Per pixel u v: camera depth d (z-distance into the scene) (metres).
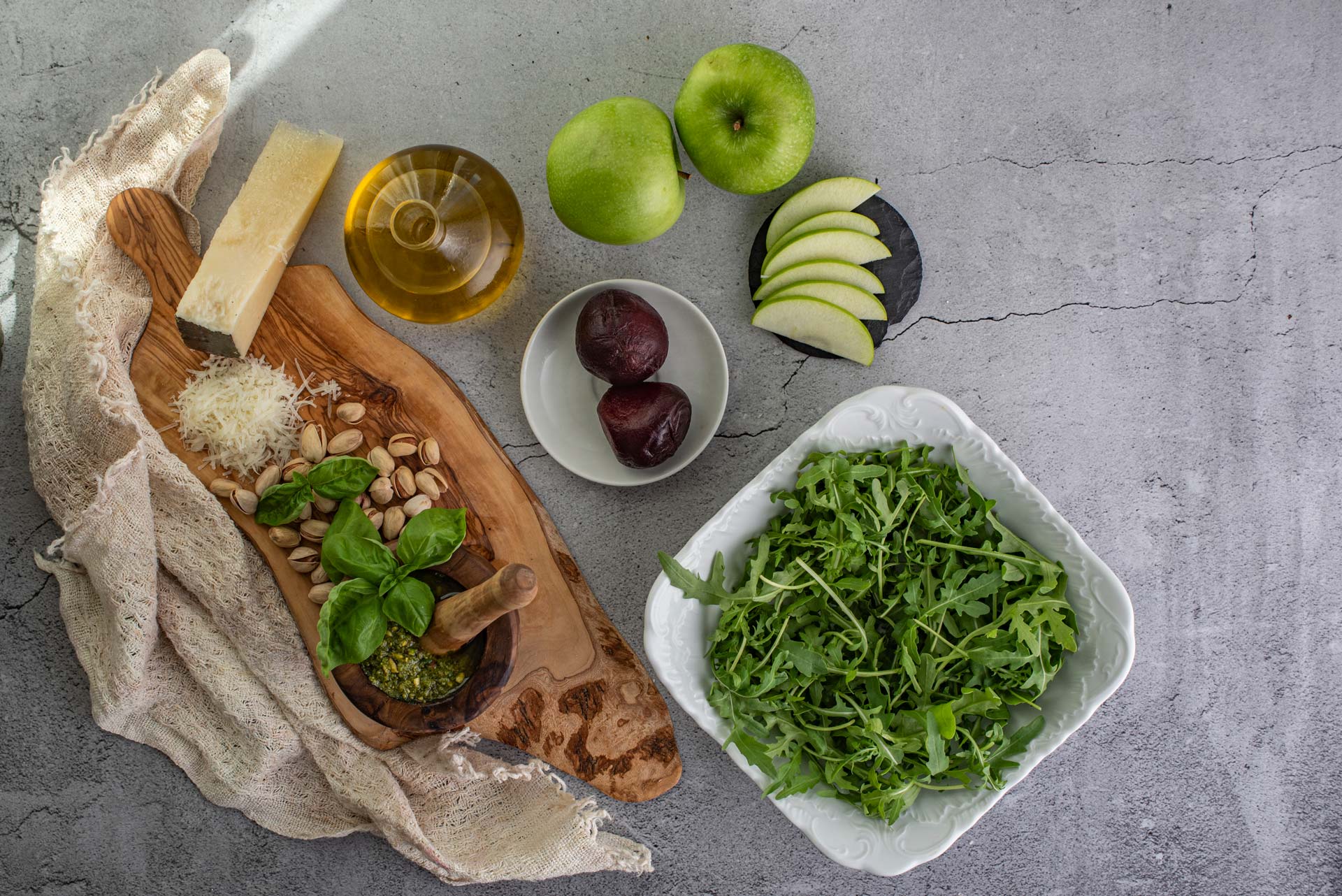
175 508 1.21
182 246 1.27
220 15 1.29
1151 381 1.31
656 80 1.29
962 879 1.34
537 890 1.34
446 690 1.16
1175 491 1.32
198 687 1.27
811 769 1.17
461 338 1.30
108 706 1.22
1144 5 1.29
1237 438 1.32
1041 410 1.31
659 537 1.31
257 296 1.21
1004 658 1.06
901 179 1.30
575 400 1.28
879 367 1.31
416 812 1.28
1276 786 1.33
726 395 1.24
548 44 1.29
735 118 1.12
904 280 1.28
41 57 1.29
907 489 1.11
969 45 1.29
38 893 1.31
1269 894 1.33
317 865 1.33
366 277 1.20
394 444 1.26
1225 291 1.31
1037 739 1.12
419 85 1.30
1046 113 1.30
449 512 1.11
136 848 1.32
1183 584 1.33
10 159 1.30
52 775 1.31
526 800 1.29
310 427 1.24
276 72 1.30
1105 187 1.30
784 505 1.17
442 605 1.09
